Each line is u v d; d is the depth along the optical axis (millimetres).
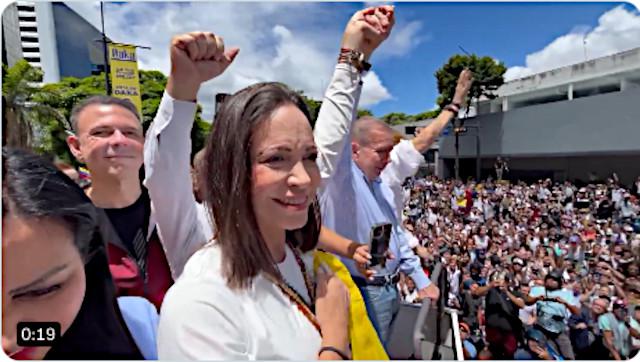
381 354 1154
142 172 1487
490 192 13156
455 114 3086
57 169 833
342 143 1556
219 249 927
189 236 1322
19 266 745
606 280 4816
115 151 1342
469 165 18891
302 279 1097
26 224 743
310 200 954
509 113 19031
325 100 1568
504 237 8641
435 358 2158
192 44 1023
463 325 4617
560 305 4188
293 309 962
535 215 11398
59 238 783
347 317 1068
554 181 18750
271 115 887
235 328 837
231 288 867
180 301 833
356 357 1092
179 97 1113
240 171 888
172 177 1210
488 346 4371
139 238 1363
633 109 15227
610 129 16047
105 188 1361
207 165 952
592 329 4086
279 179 889
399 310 2258
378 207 2072
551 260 6418
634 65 16094
